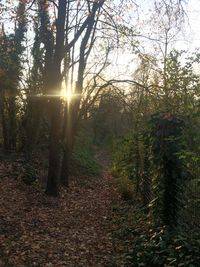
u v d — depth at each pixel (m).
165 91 14.66
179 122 10.23
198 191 10.54
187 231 9.88
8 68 20.86
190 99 12.60
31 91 21.52
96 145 51.09
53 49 17.14
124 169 22.75
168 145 10.19
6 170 18.34
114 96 20.02
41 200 15.43
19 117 22.41
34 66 21.41
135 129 17.73
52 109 16.42
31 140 21.70
